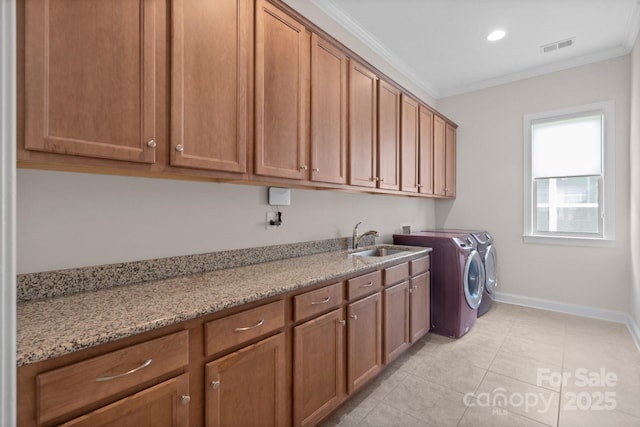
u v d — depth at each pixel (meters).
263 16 1.58
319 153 1.92
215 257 1.76
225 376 1.18
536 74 3.55
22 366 0.75
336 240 2.63
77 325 0.92
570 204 3.42
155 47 1.18
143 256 1.47
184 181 1.63
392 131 2.67
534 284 3.61
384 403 1.88
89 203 1.31
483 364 2.34
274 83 1.64
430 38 2.92
